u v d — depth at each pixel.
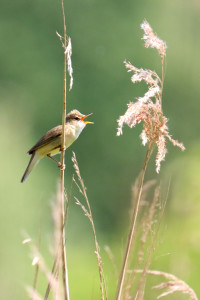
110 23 29.73
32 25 28.73
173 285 3.82
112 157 27.55
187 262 6.45
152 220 4.18
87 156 27.44
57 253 3.66
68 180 24.09
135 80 3.74
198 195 9.10
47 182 21.50
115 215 25.19
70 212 23.06
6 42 27.88
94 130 27.84
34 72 27.61
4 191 18.27
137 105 3.75
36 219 18.25
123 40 29.72
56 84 27.77
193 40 29.75
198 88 28.88
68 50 3.79
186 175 10.29
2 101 24.27
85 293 17.31
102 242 22.59
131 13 30.25
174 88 28.75
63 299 3.69
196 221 8.37
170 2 30.30
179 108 28.38
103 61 29.09
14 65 27.48
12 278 15.57
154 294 4.06
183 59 29.27
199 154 11.58
